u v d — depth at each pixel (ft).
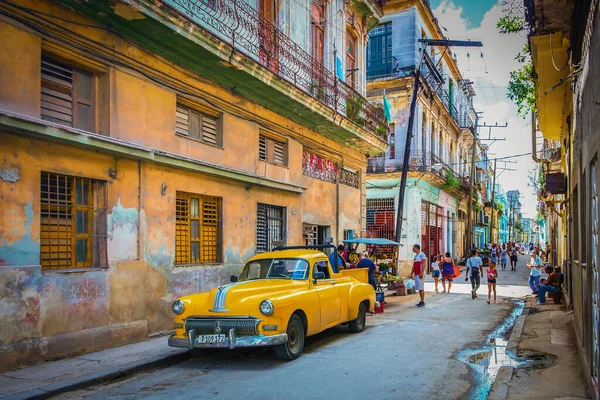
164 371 24.04
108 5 27.09
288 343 25.55
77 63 27.22
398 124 90.53
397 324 37.83
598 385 16.17
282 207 47.14
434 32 101.55
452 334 33.53
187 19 30.66
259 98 42.22
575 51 27.94
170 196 32.83
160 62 32.19
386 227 91.76
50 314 24.56
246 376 22.74
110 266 28.07
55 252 25.89
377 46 93.20
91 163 27.35
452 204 126.00
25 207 23.68
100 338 27.07
